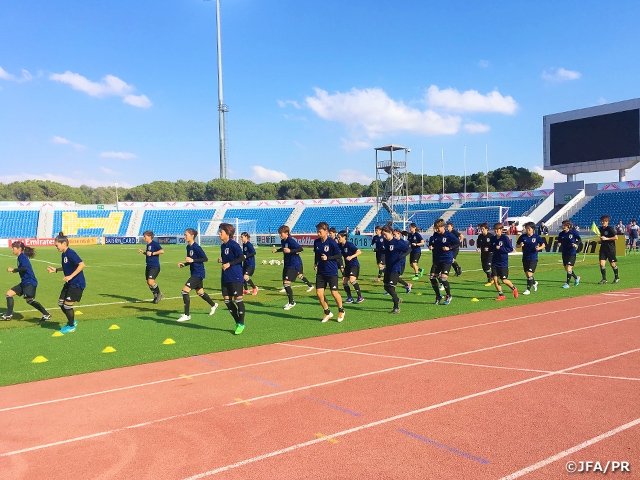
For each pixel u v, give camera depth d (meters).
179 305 12.16
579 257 25.52
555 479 3.38
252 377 5.94
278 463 3.72
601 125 35.56
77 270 8.88
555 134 38.06
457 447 3.90
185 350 7.41
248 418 4.62
